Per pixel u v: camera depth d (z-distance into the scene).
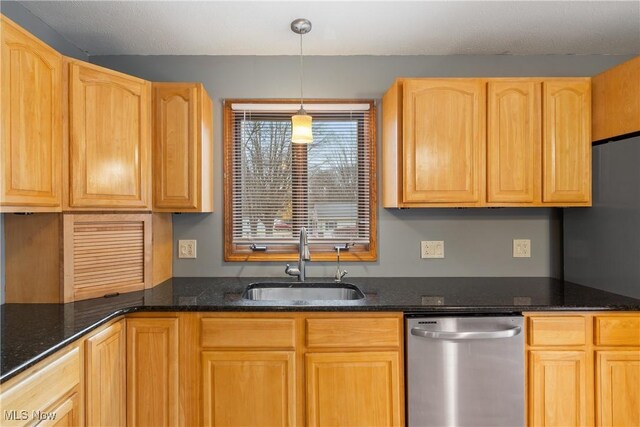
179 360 1.64
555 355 1.61
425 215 2.29
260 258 2.26
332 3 1.74
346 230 2.29
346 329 1.62
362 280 2.21
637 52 2.26
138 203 1.85
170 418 1.63
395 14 1.83
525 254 2.28
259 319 1.63
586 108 1.91
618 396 1.60
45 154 1.50
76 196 1.64
